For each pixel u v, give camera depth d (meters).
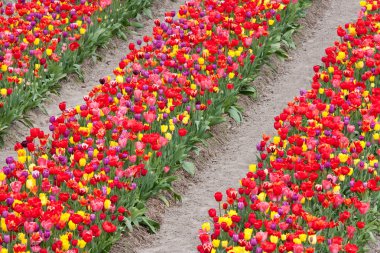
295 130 12.53
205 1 17.27
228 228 9.36
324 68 16.05
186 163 12.80
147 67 14.91
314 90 13.23
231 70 14.05
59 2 16.78
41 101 15.20
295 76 16.98
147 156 10.97
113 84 13.12
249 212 10.23
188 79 14.41
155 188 11.76
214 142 13.80
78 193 9.88
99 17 18.08
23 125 14.34
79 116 13.28
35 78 14.87
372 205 10.99
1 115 13.75
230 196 10.02
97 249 9.91
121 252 10.50
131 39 18.97
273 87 16.44
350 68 14.24
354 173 11.20
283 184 10.27
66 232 9.38
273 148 11.41
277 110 15.37
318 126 12.02
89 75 16.95
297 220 9.92
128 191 10.98
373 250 10.43
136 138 11.98
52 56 15.25
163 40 16.11
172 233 11.28
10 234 9.45
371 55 15.37
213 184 12.71
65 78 16.30
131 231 10.78
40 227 9.66
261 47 16.30
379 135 11.96
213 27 16.44
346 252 9.12
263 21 17.03
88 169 10.20
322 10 20.70
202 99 13.72
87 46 17.03
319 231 9.77
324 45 18.58
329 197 9.98
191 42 15.02
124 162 11.38
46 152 11.57
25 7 16.59
